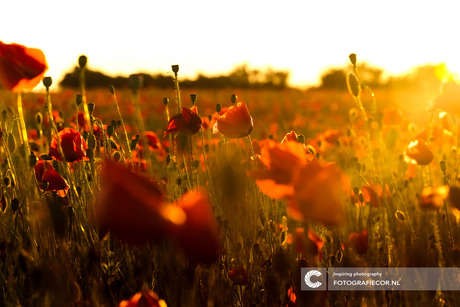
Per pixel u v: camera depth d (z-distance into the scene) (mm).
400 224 824
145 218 295
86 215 778
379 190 818
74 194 788
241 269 694
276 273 698
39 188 885
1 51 657
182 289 608
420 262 679
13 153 896
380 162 898
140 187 300
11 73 670
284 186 437
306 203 397
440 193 668
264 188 445
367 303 703
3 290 676
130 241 301
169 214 300
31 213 767
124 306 511
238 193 428
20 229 781
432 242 761
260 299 742
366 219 837
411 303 683
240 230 743
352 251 749
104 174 300
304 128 3969
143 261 657
